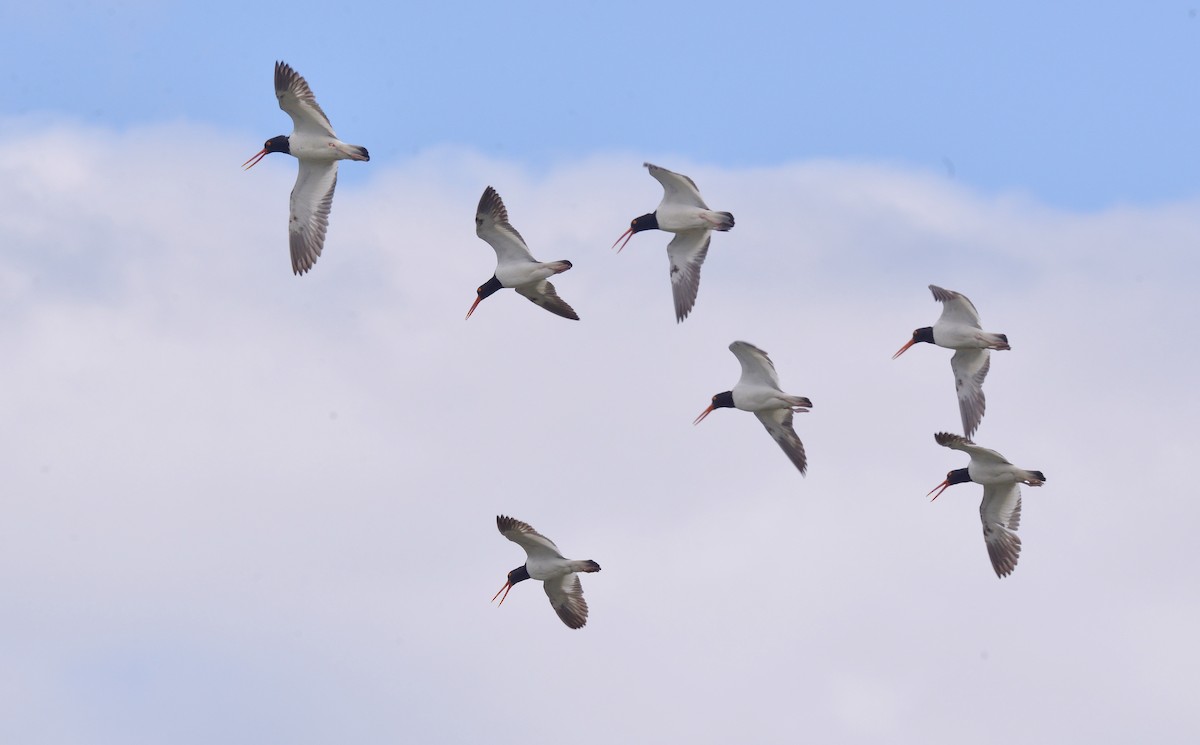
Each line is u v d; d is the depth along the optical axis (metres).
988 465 51.78
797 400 51.25
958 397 52.69
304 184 51.75
